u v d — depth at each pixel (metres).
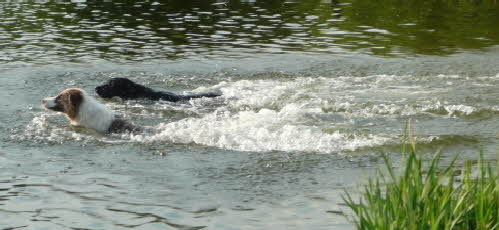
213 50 24.55
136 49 24.69
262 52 24.25
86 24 29.59
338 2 35.94
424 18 31.31
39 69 21.31
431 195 8.97
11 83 19.47
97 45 25.31
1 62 22.19
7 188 12.05
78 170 12.95
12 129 15.38
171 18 31.17
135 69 21.62
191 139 14.76
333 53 24.08
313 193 11.76
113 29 28.47
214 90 19.16
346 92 18.55
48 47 24.83
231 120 16.11
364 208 9.22
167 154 13.88
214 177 12.59
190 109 17.28
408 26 29.41
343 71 21.28
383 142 14.38
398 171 12.62
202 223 10.59
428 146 14.08
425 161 13.16
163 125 15.82
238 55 23.75
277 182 12.30
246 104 17.59
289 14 32.31
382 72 21.09
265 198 11.59
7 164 13.22
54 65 21.94
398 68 21.61
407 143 14.27
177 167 13.12
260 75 20.84
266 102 17.73
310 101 17.64
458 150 13.79
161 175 12.70
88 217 10.86
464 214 8.83
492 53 23.84
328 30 28.56
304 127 15.41
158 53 24.05
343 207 11.10
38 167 13.09
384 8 34.03
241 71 21.39
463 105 16.98
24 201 11.50
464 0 36.06
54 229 10.45
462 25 29.52
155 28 28.78
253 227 10.42
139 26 29.19
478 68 21.45
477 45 25.36
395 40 26.44
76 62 22.45
